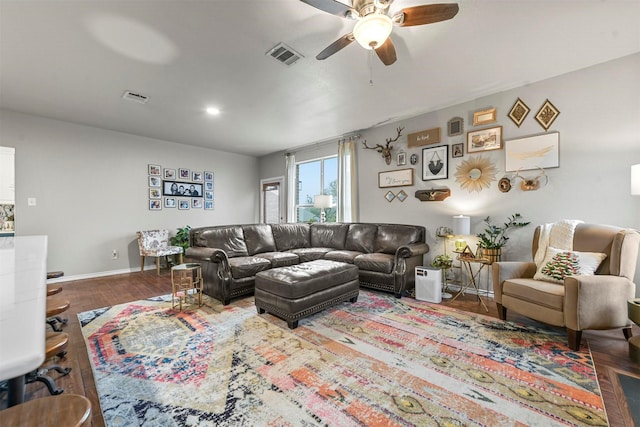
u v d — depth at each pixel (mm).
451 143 3914
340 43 1987
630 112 2688
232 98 3557
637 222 2668
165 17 2064
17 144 4023
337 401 1563
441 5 1674
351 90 3371
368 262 3719
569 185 3014
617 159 2756
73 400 678
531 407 1508
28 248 1510
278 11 2020
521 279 2672
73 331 2520
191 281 3426
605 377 1774
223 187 6598
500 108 3477
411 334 2410
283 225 5055
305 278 2674
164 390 1668
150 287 4051
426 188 4199
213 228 4129
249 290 3484
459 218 3426
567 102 3016
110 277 4660
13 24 2105
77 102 3641
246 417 1447
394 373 1832
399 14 1745
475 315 2859
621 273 2268
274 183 6930
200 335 2414
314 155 6000
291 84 3188
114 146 4965
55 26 2141
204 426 1387
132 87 3217
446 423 1400
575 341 2100
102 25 2145
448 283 3914
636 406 1507
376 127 4812
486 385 1702
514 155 3367
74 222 4527
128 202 5121
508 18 2133
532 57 2695
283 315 2596
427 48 2516
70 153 4488
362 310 3012
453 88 3357
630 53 2654
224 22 2131
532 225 3250
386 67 2846
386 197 4688
